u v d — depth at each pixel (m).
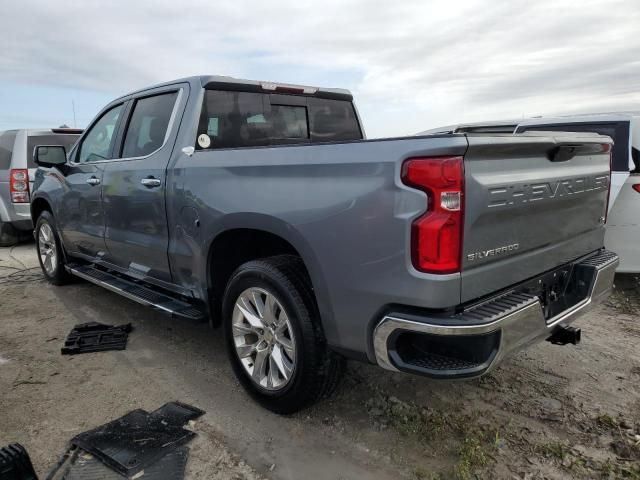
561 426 2.85
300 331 2.68
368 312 2.37
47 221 5.47
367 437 2.78
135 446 2.62
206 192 3.13
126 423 2.86
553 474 2.46
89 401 3.15
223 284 3.38
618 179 4.76
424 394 3.21
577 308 2.84
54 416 2.98
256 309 2.98
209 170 3.14
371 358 2.44
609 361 3.67
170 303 3.70
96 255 4.67
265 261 2.89
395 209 2.20
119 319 4.62
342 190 2.40
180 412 2.99
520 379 3.40
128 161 3.96
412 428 2.83
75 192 4.69
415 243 2.16
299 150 2.64
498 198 2.29
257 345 3.00
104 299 5.18
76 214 4.75
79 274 4.89
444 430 2.83
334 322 2.53
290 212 2.62
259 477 2.46
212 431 2.82
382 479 2.45
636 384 3.33
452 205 2.12
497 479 2.43
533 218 2.57
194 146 3.41
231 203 2.96
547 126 5.45
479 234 2.25
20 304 5.06
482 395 3.19
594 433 2.78
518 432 2.80
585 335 4.16
